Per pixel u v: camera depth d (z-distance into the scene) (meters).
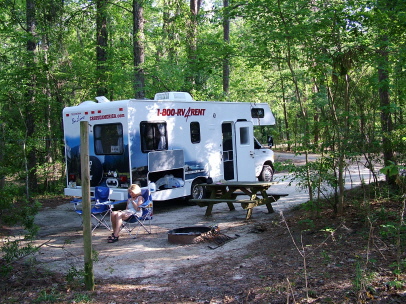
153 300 4.48
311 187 7.82
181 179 10.60
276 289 4.35
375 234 5.86
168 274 5.54
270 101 26.80
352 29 7.12
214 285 4.84
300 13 7.14
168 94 10.77
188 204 11.20
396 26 6.94
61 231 8.55
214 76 19.50
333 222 7.01
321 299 3.96
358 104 7.45
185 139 10.68
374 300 3.82
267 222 8.27
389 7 6.96
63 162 14.59
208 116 11.40
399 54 7.00
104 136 9.67
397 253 4.60
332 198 8.46
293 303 3.92
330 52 7.14
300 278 4.62
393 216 6.52
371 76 7.59
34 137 13.23
